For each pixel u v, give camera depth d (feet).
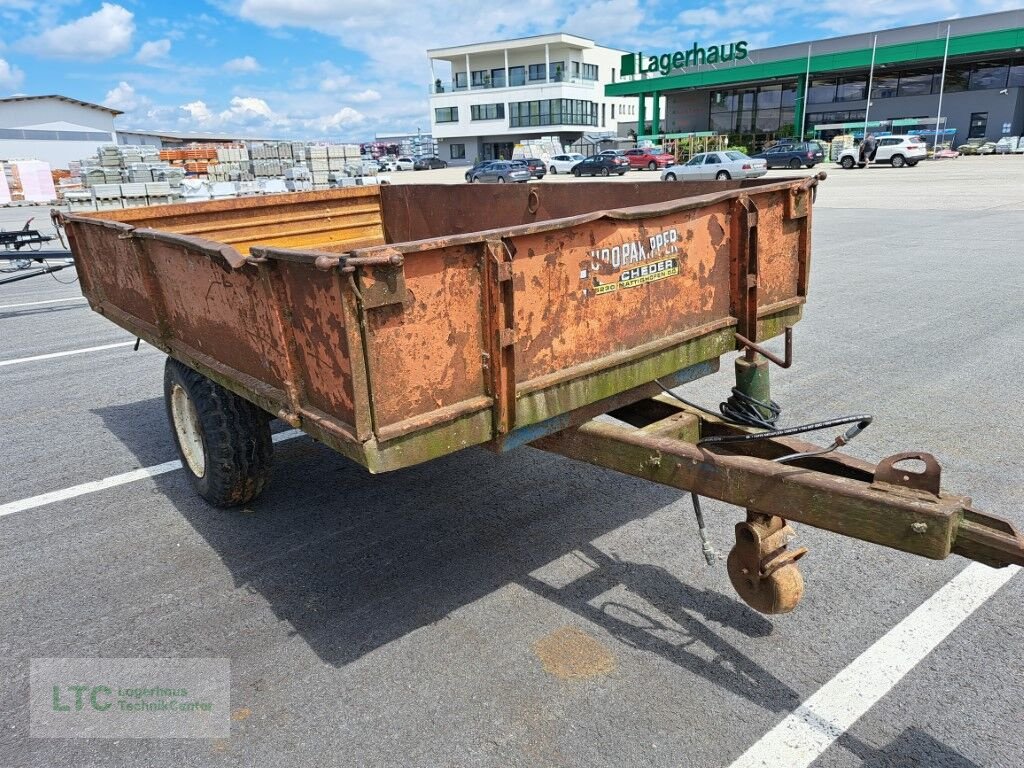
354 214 20.77
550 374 8.55
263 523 13.21
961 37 135.64
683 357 10.08
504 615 10.32
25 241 39.47
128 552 12.37
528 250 7.97
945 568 11.03
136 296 13.19
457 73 231.50
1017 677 8.77
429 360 7.55
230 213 18.22
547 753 7.90
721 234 10.16
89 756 8.18
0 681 9.41
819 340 22.95
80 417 18.94
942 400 17.44
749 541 8.63
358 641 9.90
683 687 8.80
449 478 14.75
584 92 224.53
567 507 13.39
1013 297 27.30
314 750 8.10
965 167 110.32
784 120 177.58
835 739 7.96
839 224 49.80
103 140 200.23
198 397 12.32
